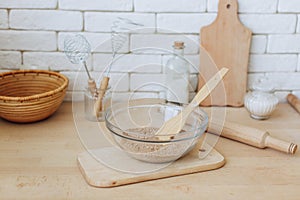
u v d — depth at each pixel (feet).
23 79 4.36
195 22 4.41
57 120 4.16
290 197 2.97
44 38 4.41
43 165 3.33
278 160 3.48
